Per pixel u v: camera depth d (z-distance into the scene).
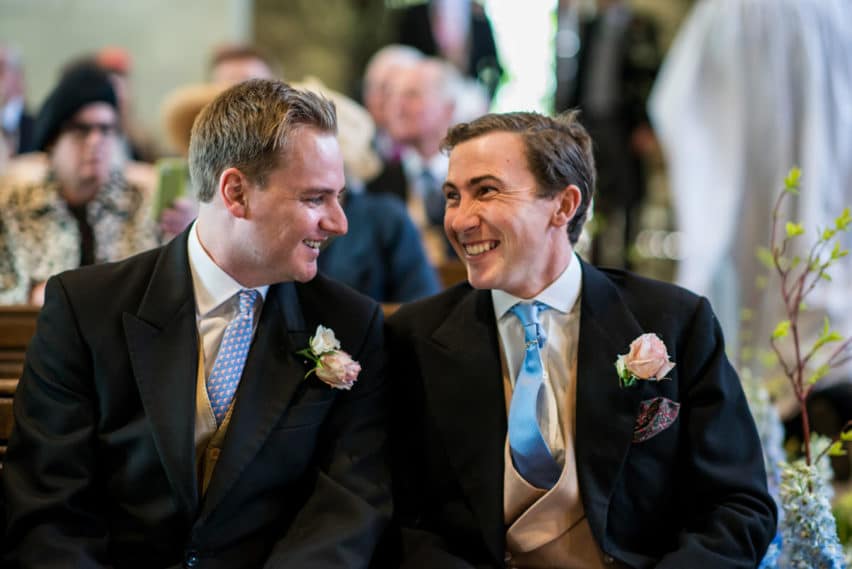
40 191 4.39
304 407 2.76
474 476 2.79
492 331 2.90
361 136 4.45
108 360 2.68
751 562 2.68
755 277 5.75
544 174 2.77
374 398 2.88
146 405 2.64
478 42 8.59
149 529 2.64
